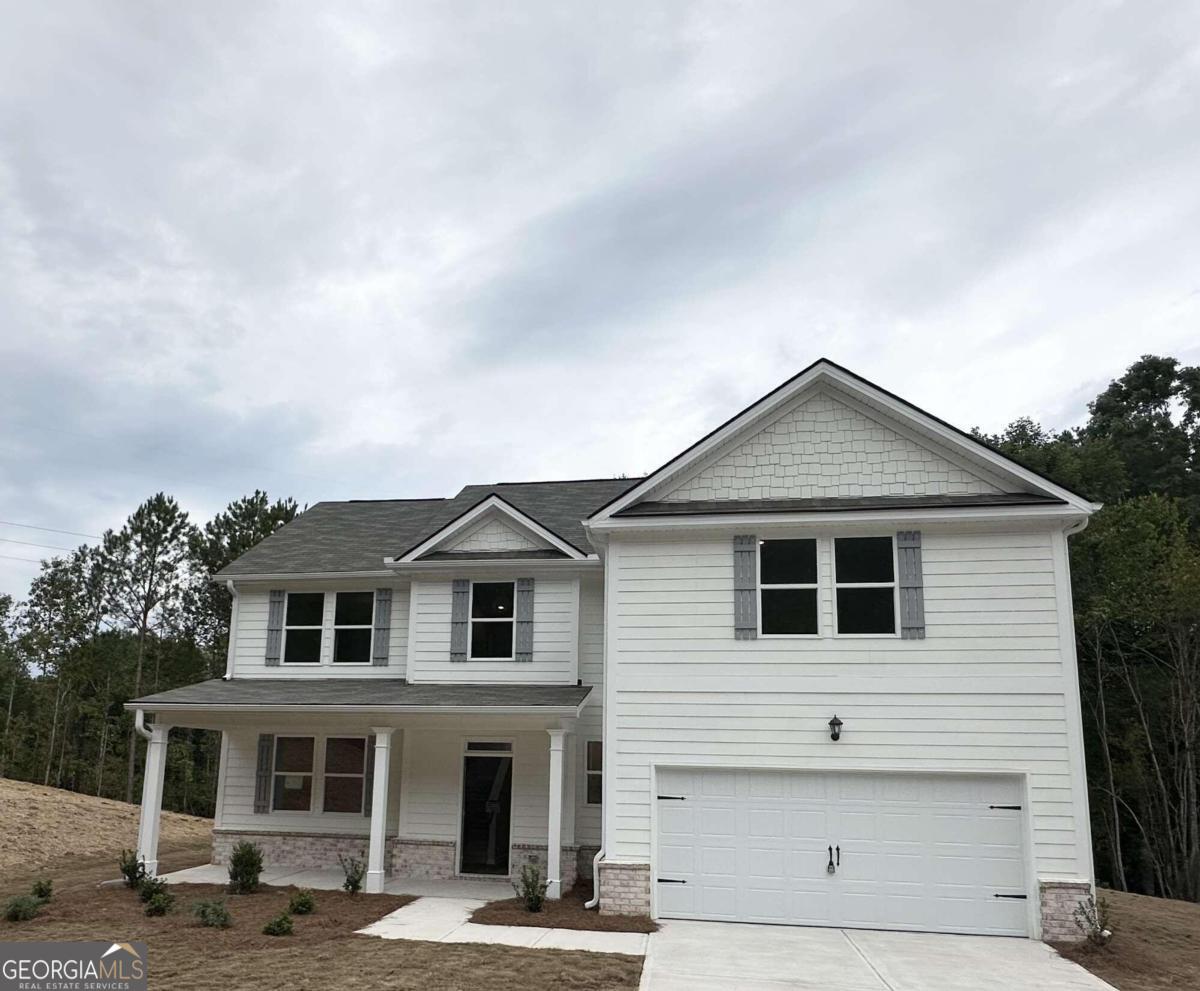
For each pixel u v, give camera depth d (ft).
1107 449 109.19
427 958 31.99
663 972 31.01
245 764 55.57
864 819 40.06
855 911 39.34
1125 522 83.61
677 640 42.80
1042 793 38.52
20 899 38.75
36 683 137.08
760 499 44.57
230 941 34.30
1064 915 37.22
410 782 51.96
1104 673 85.30
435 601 54.44
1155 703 82.94
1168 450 117.50
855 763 40.16
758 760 40.96
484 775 51.83
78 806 76.59
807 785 40.78
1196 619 77.66
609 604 43.78
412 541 60.90
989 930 38.17
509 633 53.47
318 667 56.85
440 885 47.75
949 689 40.06
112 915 38.73
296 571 57.67
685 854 40.96
